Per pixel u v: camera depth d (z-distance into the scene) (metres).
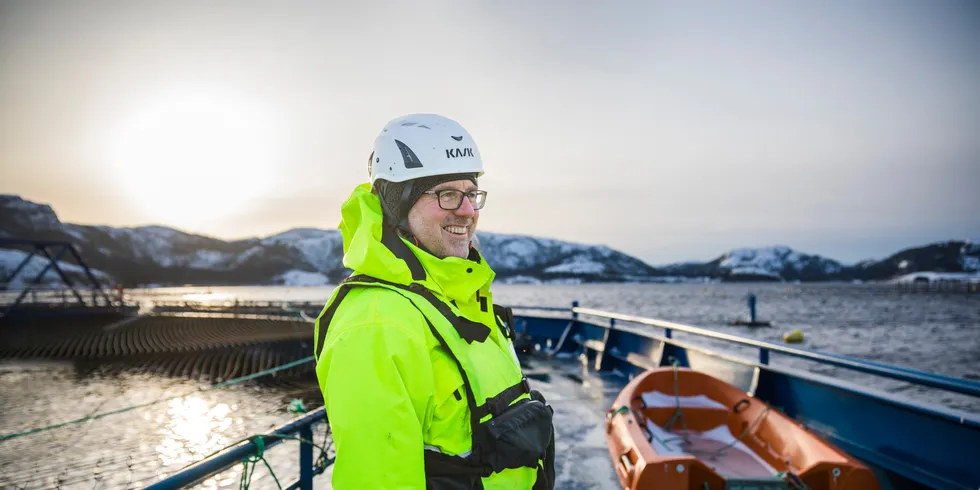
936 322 69.19
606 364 8.93
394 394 1.09
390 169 1.43
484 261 1.62
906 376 3.31
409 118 1.51
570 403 6.73
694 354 6.78
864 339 48.16
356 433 1.06
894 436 3.89
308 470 2.88
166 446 7.37
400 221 1.46
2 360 17.22
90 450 7.19
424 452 1.17
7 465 6.59
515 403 1.34
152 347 18.30
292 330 20.61
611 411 5.17
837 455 3.56
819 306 115.75
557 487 4.28
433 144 1.42
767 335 51.69
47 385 12.94
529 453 1.24
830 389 4.46
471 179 1.47
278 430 2.55
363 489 1.04
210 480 5.06
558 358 10.09
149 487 1.85
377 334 1.14
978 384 2.87
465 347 1.29
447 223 1.44
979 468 3.28
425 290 1.29
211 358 15.98
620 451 4.30
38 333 24.89
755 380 5.36
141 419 8.86
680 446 4.86
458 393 1.22
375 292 1.24
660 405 5.36
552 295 183.00
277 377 12.62
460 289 1.38
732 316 77.69
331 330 1.22
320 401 9.99
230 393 10.90
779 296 180.88
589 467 4.64
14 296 40.28
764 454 4.45
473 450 1.21
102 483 6.02
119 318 29.91
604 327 9.48
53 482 6.03
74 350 18.62
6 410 10.42
